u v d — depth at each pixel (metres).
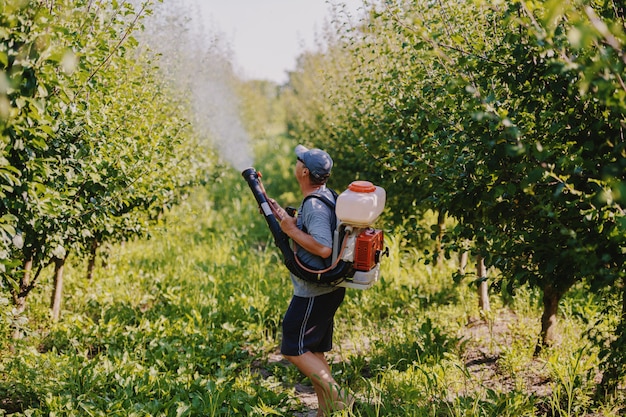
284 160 19.39
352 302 6.90
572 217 3.42
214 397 4.22
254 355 5.81
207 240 10.55
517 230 3.80
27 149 3.65
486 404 4.04
